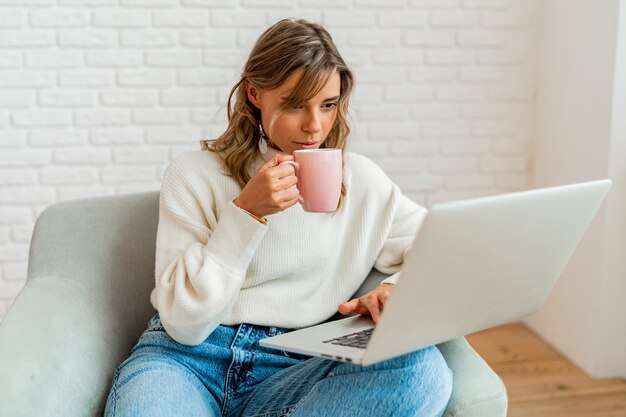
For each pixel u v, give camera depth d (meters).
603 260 2.62
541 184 3.08
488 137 3.12
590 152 2.68
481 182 3.15
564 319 2.88
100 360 1.53
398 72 3.02
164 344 1.48
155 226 1.76
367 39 2.98
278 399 1.40
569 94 2.82
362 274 1.68
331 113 1.53
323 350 1.23
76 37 2.83
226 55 2.92
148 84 2.90
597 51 2.61
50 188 2.92
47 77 2.84
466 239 1.11
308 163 1.37
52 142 2.88
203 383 1.50
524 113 3.12
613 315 2.66
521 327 3.18
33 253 1.71
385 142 3.07
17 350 1.36
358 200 1.69
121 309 1.66
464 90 3.07
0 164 2.87
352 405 1.27
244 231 1.42
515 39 3.06
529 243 1.22
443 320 1.22
